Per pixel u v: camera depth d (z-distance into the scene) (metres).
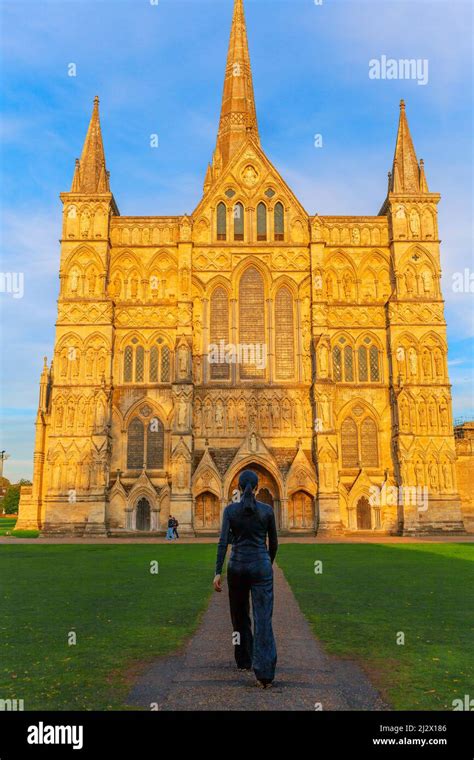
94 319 69.00
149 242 73.25
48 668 13.59
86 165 74.00
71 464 66.06
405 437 66.75
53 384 67.56
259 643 12.21
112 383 69.25
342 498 66.88
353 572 30.52
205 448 67.50
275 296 72.25
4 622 18.33
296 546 50.03
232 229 73.81
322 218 74.06
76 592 24.16
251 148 75.88
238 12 104.06
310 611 19.94
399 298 70.19
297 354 70.88
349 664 13.88
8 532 71.56
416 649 15.12
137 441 68.75
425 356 69.12
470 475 70.19
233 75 100.75
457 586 25.47
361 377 70.50
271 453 66.62
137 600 22.23
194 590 24.72
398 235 72.12
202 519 66.19
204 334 71.38
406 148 75.25
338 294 72.75
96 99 77.06
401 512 65.94
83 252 71.06
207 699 11.45
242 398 69.88
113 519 65.81
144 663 14.01
